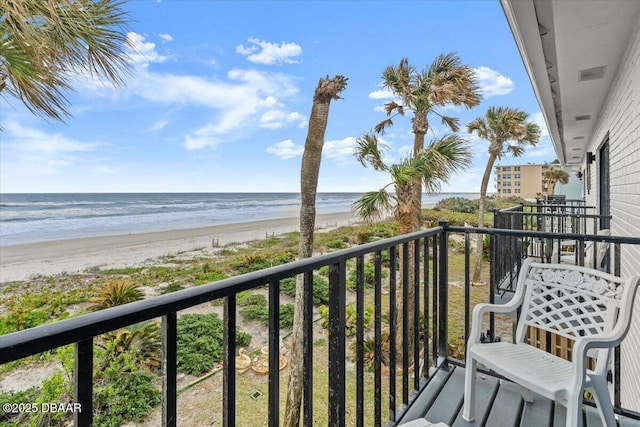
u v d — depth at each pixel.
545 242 5.13
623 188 3.42
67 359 4.66
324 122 4.60
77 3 2.27
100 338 5.41
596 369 1.29
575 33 2.73
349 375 5.65
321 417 4.75
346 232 22.36
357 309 1.33
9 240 21.19
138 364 5.28
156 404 4.98
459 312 8.19
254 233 24.09
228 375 0.82
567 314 1.56
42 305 9.45
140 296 8.94
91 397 0.58
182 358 6.28
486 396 1.69
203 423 4.84
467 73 5.82
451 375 1.89
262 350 6.85
